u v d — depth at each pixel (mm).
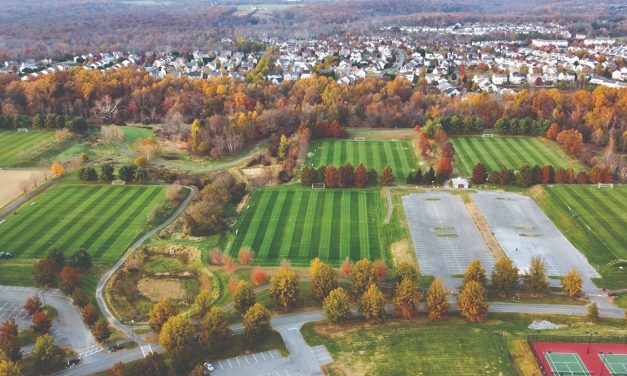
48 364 102938
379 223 167125
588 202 176250
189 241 156875
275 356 108375
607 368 103938
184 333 106500
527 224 166000
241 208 177875
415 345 110125
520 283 134125
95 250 150000
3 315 122062
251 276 139000
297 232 161250
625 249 149125
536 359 105500
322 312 122500
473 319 117500
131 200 180750
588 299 127875
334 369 104562
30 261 143250
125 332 117688
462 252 150375
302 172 195875
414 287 118500
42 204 176500
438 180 197125
